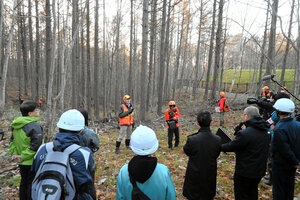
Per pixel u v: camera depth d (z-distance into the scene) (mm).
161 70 14453
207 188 2768
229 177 4512
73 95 16469
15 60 42875
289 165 2785
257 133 2758
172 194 1682
